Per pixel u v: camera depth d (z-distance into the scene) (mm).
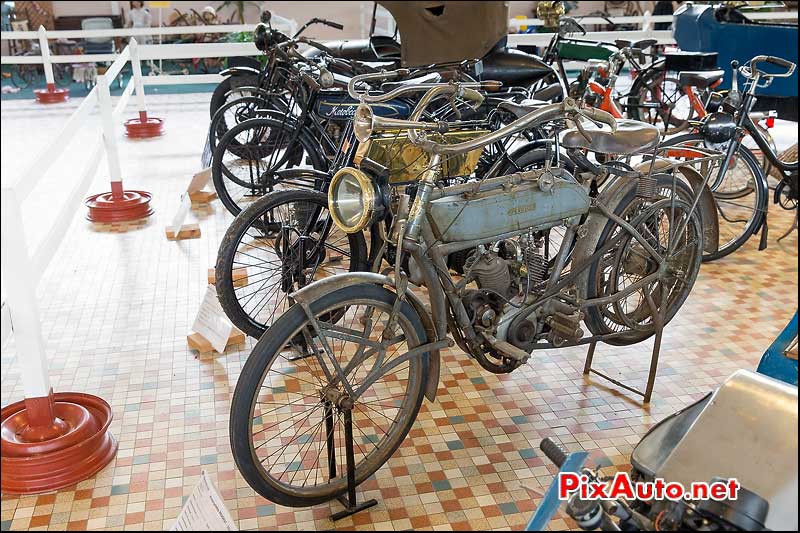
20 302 2471
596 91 5211
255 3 10906
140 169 6387
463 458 2643
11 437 2570
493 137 2357
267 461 2615
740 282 4117
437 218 2379
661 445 2080
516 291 2689
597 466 1881
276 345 2186
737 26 5676
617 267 2936
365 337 2348
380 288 2334
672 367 3240
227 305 3199
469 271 2586
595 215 2814
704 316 3715
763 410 1922
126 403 2949
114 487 2484
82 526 2316
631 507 1920
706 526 1749
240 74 5750
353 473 2346
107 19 11172
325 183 3465
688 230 3113
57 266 4281
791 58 5555
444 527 2320
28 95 10414
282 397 3014
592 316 2982
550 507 1767
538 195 2588
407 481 2527
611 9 14086
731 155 4023
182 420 2846
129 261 4367
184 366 3234
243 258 4355
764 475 1837
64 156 6844
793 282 4121
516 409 2930
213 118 5062
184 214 4812
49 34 9141
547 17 5477
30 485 2449
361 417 2891
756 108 5844
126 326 3586
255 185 5031
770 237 4809
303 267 3309
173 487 2488
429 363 2486
